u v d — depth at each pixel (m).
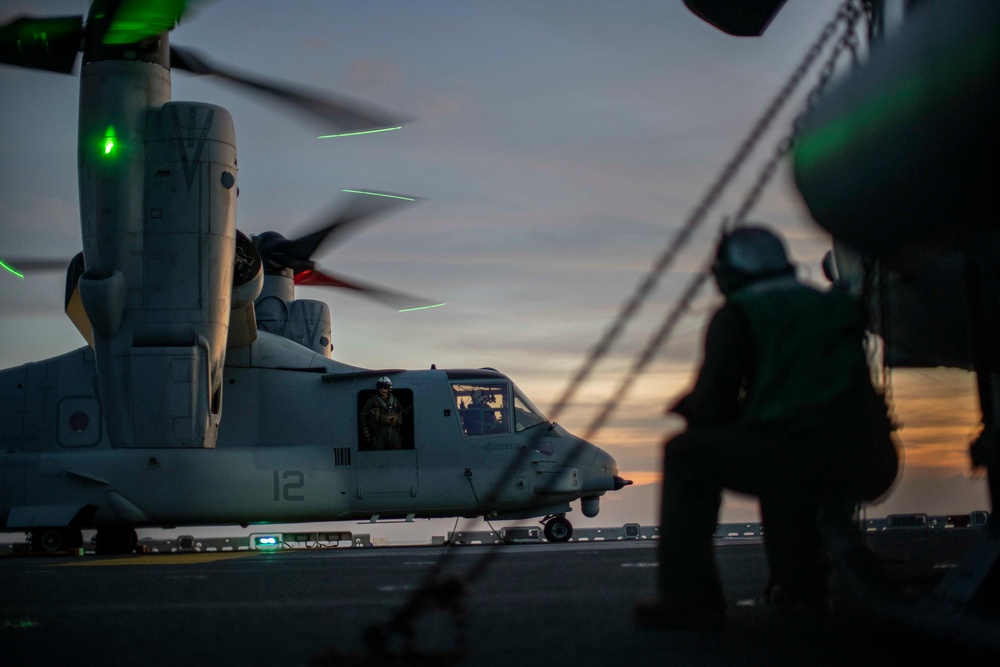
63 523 15.11
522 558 7.41
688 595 3.03
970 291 3.02
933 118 2.51
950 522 12.02
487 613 3.46
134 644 2.85
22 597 4.52
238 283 14.55
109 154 13.13
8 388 16.11
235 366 16.22
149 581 5.57
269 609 3.78
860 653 2.57
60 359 16.38
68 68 13.19
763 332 3.01
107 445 15.91
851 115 2.68
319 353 17.64
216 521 15.75
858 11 3.28
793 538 3.25
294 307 17.61
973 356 3.05
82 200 13.38
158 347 13.22
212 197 13.34
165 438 13.23
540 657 2.52
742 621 3.21
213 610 3.77
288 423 16.20
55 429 15.97
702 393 3.07
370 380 16.50
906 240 2.90
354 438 16.22
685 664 2.40
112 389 13.31
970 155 2.52
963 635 2.39
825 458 2.98
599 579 4.99
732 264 3.14
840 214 2.88
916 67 2.52
